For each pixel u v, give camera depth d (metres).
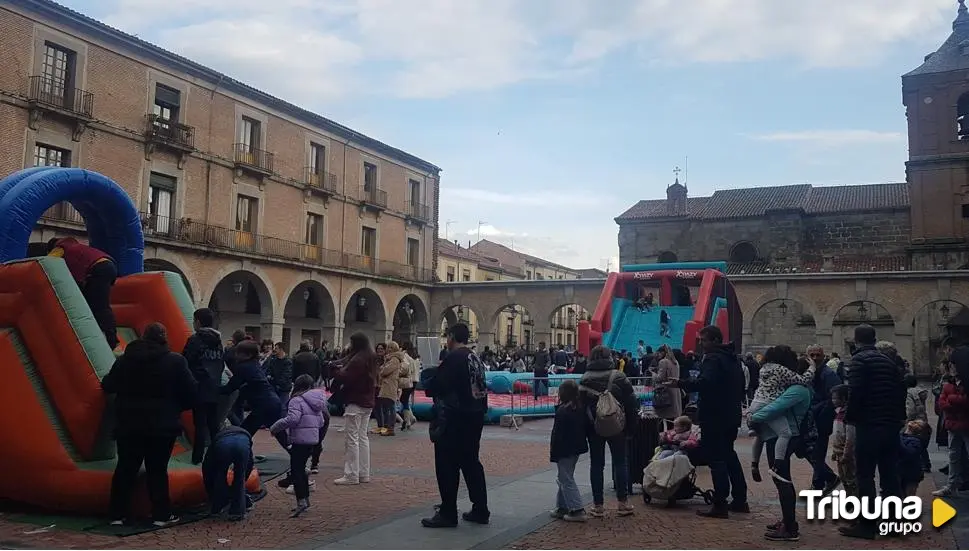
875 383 7.17
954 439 9.21
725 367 8.06
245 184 34.00
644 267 28.39
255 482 8.68
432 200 47.16
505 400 19.89
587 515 8.01
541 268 77.56
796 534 7.08
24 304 7.93
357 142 40.91
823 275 35.78
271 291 34.47
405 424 16.39
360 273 39.44
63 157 27.05
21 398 7.66
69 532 6.83
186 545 6.46
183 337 9.11
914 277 34.25
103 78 28.25
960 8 40.31
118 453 7.07
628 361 19.41
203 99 32.34
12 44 25.38
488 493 9.16
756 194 49.19
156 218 30.02
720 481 8.00
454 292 44.41
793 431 7.45
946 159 37.59
